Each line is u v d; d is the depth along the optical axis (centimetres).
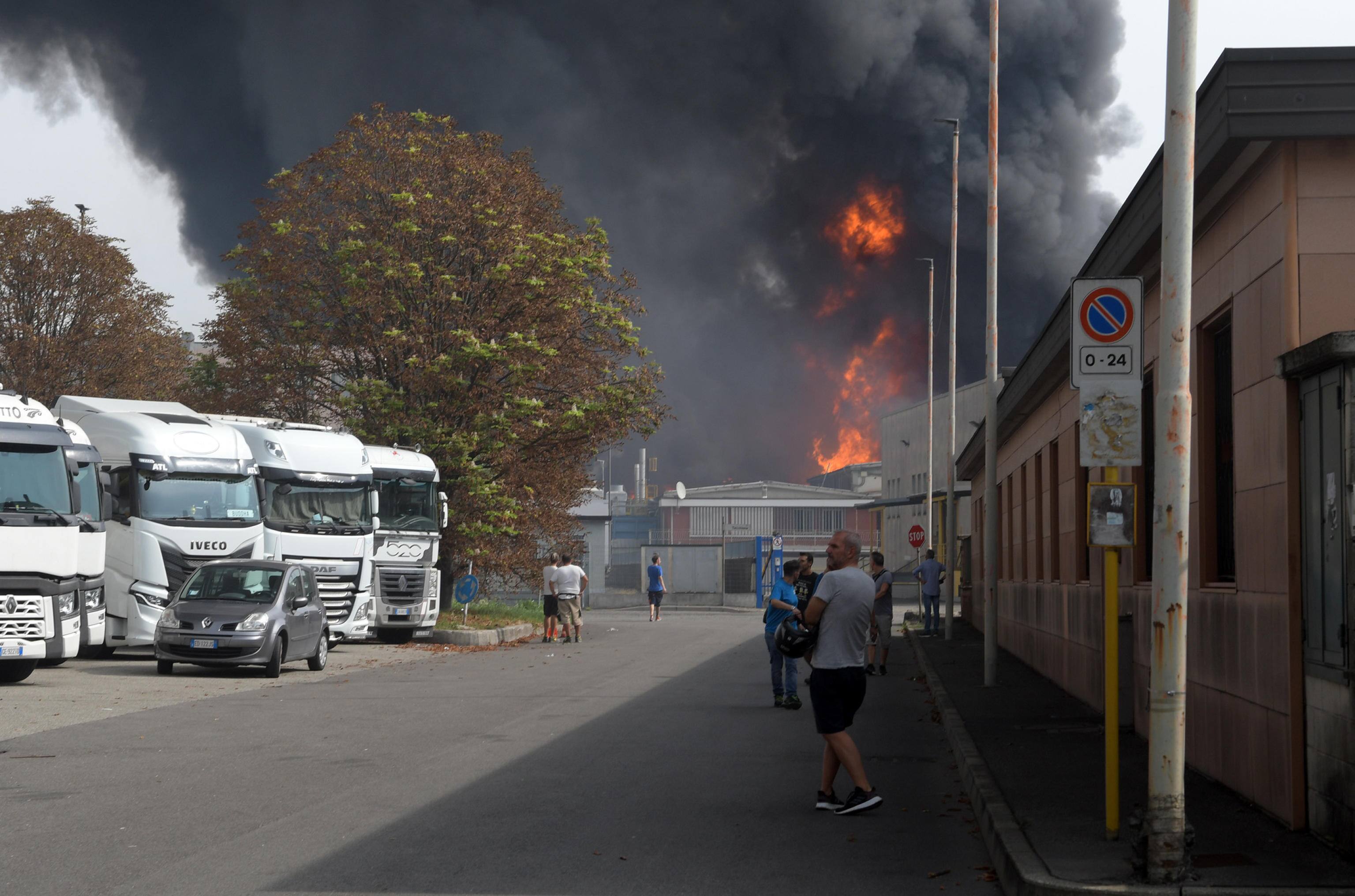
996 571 1850
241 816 888
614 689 1858
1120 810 842
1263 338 867
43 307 4503
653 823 876
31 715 1478
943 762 1184
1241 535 914
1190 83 682
